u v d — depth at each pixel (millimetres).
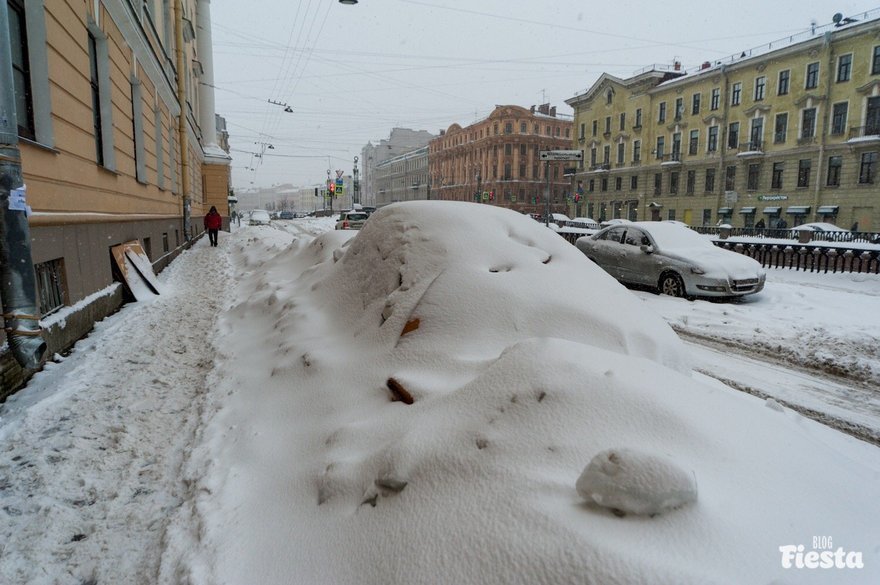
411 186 113125
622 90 56219
